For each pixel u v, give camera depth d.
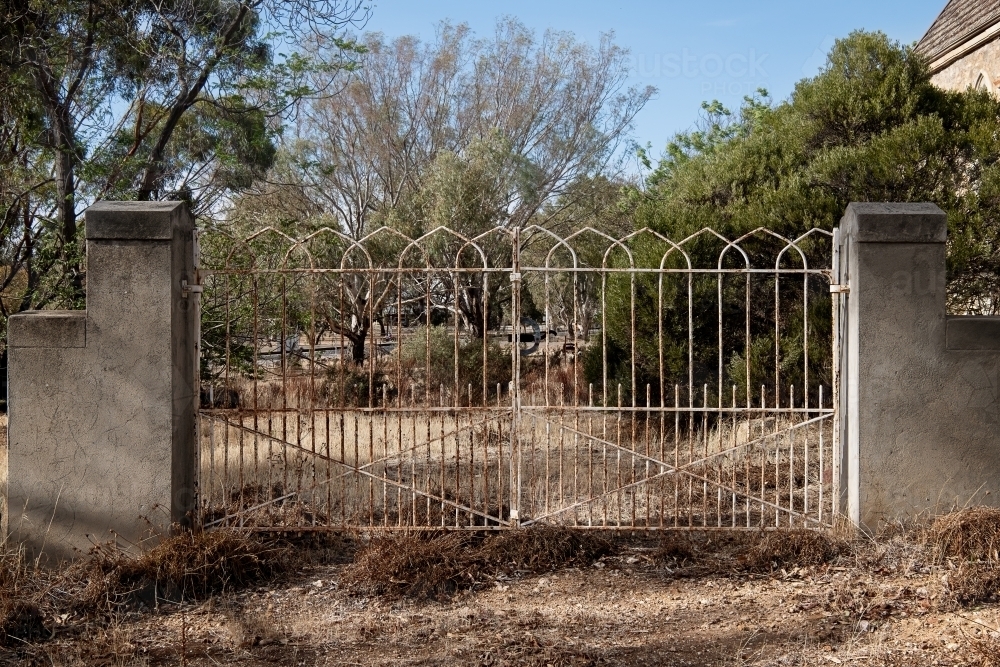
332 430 11.63
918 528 5.90
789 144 12.41
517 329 6.28
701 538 6.45
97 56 13.55
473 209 24.19
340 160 31.86
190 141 15.24
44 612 5.15
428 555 5.74
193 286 6.15
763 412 6.26
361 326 20.17
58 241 12.63
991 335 5.89
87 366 5.86
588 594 5.49
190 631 4.98
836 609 5.07
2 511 6.70
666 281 11.64
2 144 13.28
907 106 11.73
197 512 6.28
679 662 4.43
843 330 6.30
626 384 11.77
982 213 10.70
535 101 32.56
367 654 4.61
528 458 9.91
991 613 4.90
